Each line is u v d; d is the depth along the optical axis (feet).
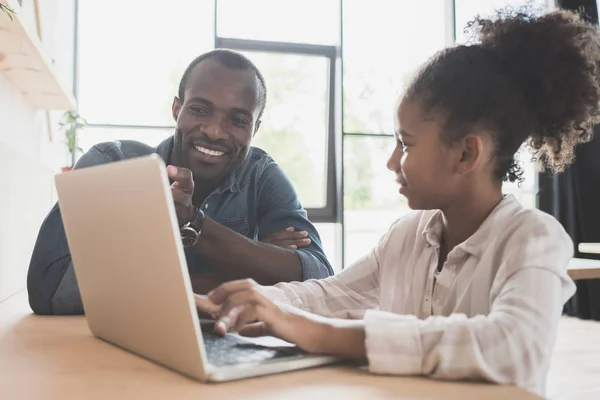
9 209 5.61
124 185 2.15
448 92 2.77
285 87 15.85
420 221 3.43
